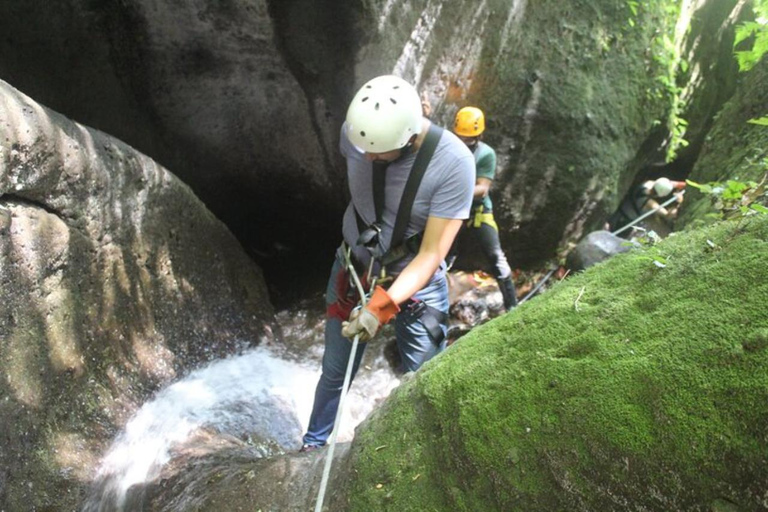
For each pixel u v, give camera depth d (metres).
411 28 4.15
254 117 4.74
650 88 5.33
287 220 5.47
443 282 2.66
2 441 2.22
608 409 1.34
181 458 2.72
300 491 2.08
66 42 3.94
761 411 1.15
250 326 4.16
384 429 1.85
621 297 1.56
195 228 3.80
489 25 4.57
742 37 3.13
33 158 2.38
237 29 4.11
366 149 2.18
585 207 5.25
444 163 2.21
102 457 2.57
